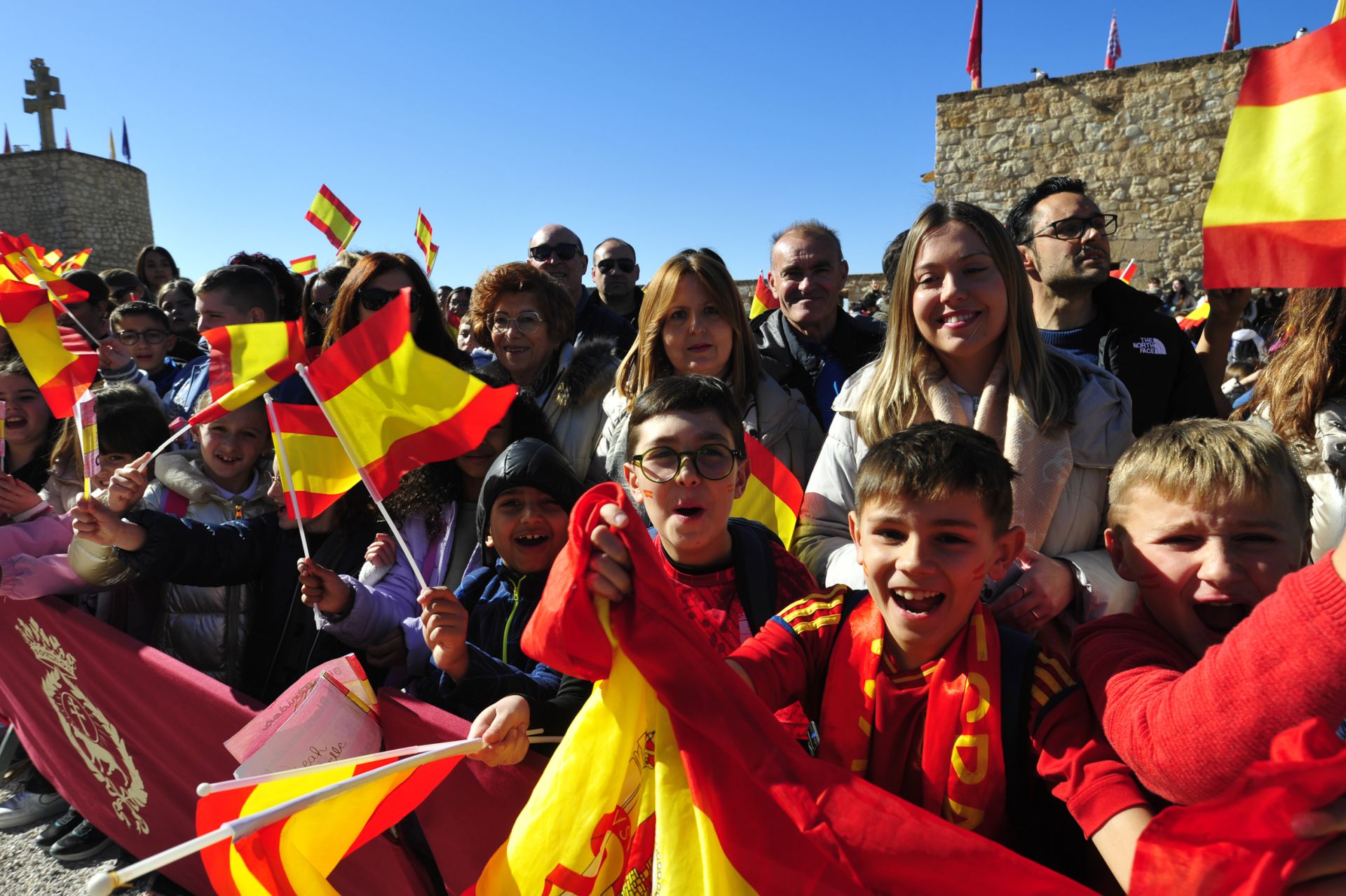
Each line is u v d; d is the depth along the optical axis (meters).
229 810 1.51
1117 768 1.07
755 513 2.26
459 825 1.72
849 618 1.35
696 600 1.73
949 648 1.24
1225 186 1.08
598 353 3.11
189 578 2.21
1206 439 1.21
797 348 3.39
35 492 2.92
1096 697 1.11
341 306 3.09
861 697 1.27
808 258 3.29
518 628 1.95
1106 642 1.17
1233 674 0.85
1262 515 1.15
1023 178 14.77
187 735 2.15
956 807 1.18
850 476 2.01
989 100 14.91
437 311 3.21
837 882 1.11
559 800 1.28
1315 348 1.67
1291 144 1.04
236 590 2.43
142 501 2.63
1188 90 13.55
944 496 1.20
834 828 1.09
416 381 1.87
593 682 1.69
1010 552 1.31
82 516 2.09
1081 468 1.77
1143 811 1.02
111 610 2.69
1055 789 1.11
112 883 0.96
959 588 1.21
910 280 1.89
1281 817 0.82
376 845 1.89
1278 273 1.04
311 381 1.83
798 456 2.74
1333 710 0.80
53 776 2.79
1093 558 1.67
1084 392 1.82
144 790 2.38
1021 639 1.26
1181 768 0.90
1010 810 1.20
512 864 1.30
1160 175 13.84
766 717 1.18
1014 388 1.79
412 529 2.42
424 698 1.97
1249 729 0.84
